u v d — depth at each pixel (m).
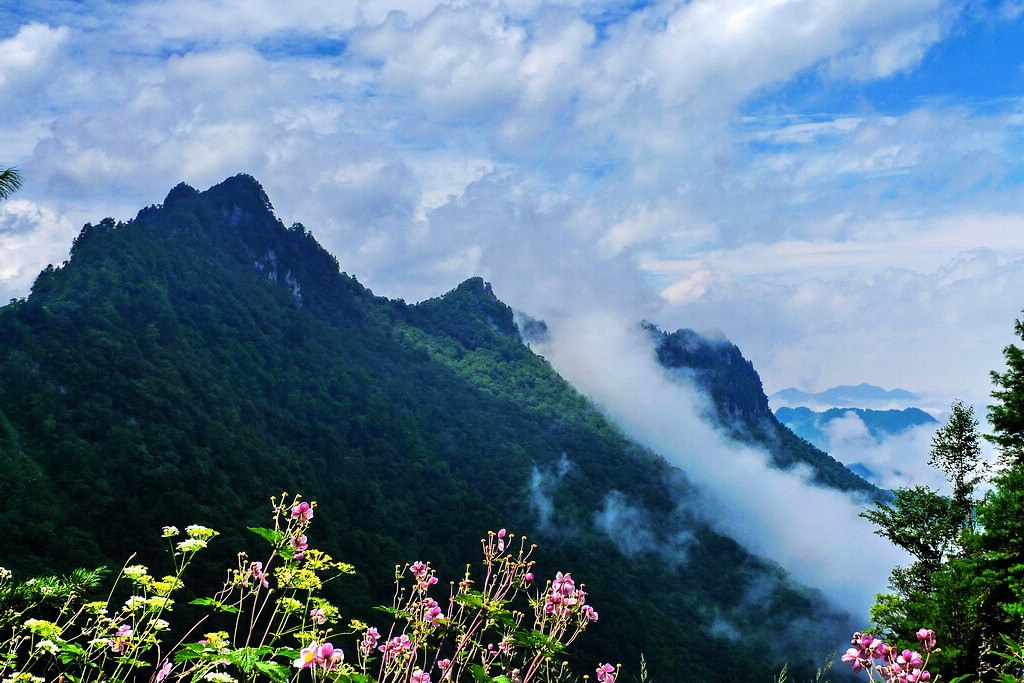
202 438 92.31
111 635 3.27
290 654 3.04
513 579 4.47
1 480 60.06
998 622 15.56
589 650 84.25
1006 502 17.72
